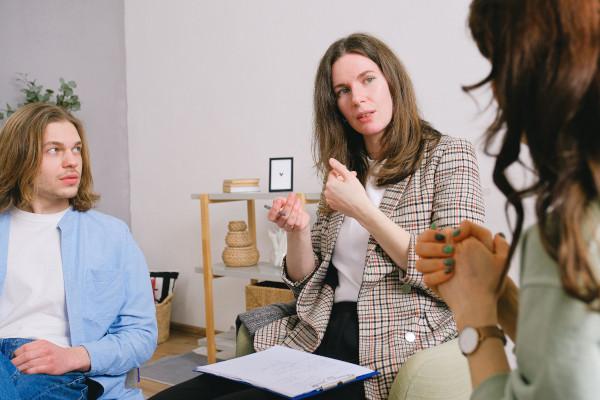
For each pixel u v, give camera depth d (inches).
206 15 143.6
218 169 143.6
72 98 137.9
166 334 144.6
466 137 103.8
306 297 57.0
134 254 65.4
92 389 58.7
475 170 53.2
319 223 61.9
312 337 55.3
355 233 56.2
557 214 20.5
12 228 62.6
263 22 133.0
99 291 61.7
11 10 137.8
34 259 61.6
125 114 162.7
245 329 59.4
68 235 62.2
